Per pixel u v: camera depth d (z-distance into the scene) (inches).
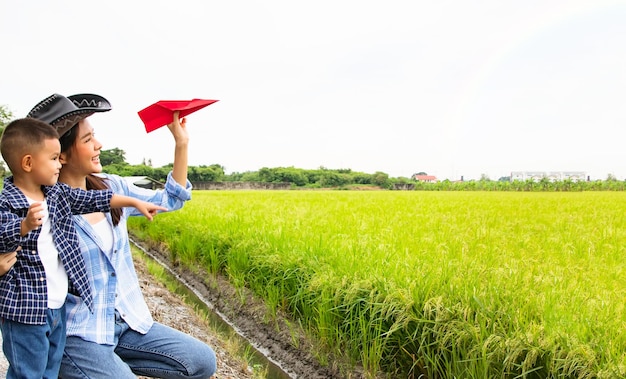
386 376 213.2
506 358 161.3
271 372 250.8
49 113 109.2
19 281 97.3
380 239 341.4
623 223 560.7
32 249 98.1
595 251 340.2
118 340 118.5
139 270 404.2
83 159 114.5
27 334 98.0
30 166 99.0
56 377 102.6
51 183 101.7
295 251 307.7
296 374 246.5
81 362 107.0
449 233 407.2
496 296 195.8
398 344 210.1
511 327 177.3
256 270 325.4
